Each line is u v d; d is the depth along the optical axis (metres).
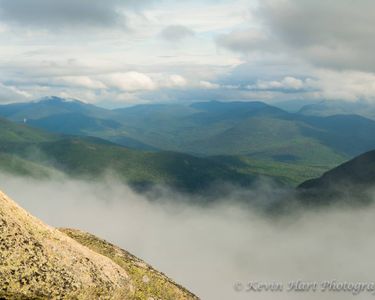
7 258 36.09
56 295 36.03
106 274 42.66
